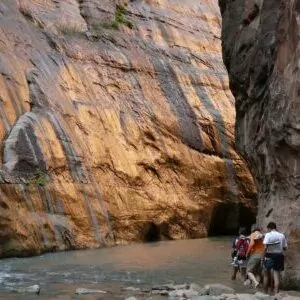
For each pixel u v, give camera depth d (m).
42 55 24.47
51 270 14.94
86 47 27.23
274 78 13.34
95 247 21.02
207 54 33.66
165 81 29.77
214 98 31.64
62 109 22.98
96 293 11.45
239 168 30.02
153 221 24.91
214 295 11.27
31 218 18.66
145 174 25.50
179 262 17.08
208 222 28.27
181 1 35.06
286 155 12.61
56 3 28.59
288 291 11.60
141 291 11.76
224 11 19.20
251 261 12.92
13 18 24.89
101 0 30.41
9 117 20.59
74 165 21.83
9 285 12.38
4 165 18.98
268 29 15.16
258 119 15.35
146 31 31.48
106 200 22.77
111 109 25.56
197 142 28.91
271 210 13.47
